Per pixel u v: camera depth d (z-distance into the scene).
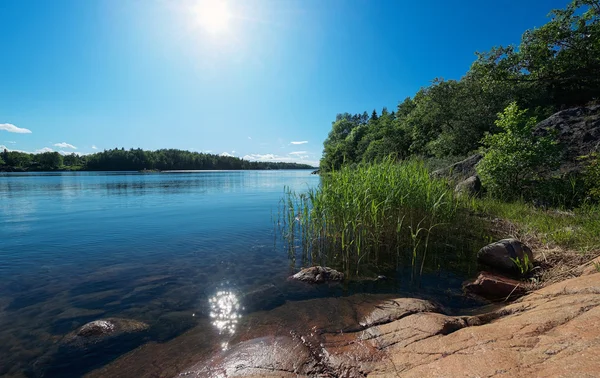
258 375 2.54
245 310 3.95
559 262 4.59
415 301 3.89
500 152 9.39
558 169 9.82
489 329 2.63
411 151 26.23
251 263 5.96
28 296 4.43
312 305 4.03
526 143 8.90
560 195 8.49
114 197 19.36
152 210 13.41
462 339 2.58
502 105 16.58
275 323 3.56
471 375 2.01
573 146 10.55
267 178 51.09
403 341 2.87
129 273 5.41
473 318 3.19
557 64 11.63
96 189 26.38
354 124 77.94
